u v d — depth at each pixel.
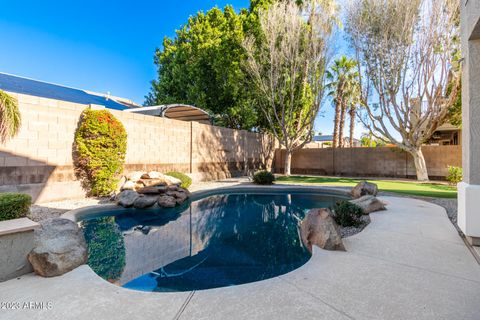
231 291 2.96
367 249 4.23
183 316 2.50
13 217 3.85
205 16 21.06
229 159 16.94
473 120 4.47
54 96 15.16
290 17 15.93
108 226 6.73
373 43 13.30
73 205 7.73
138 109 14.40
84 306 2.67
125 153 9.72
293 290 2.96
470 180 4.46
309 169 20.52
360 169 18.23
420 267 3.55
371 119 15.02
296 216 8.19
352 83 20.00
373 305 2.66
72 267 3.51
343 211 5.80
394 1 12.41
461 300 2.75
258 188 12.17
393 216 6.42
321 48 15.75
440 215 6.51
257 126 20.88
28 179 7.54
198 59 19.47
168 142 12.45
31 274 3.38
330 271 3.43
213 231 6.53
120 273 4.00
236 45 17.94
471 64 4.50
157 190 9.07
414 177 16.12
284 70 16.73
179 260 4.55
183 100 21.50
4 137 6.06
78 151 8.61
